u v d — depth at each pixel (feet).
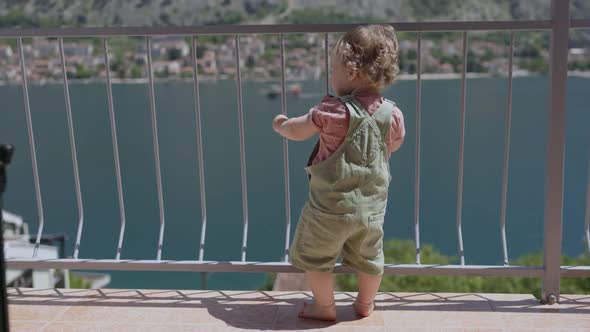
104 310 8.04
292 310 7.97
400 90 90.38
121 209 8.65
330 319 7.59
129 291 8.71
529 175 127.44
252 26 7.82
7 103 120.16
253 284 92.53
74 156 8.50
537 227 110.01
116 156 8.43
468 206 117.29
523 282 63.10
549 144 7.83
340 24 7.74
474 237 107.45
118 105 140.15
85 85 136.77
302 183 117.29
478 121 149.38
